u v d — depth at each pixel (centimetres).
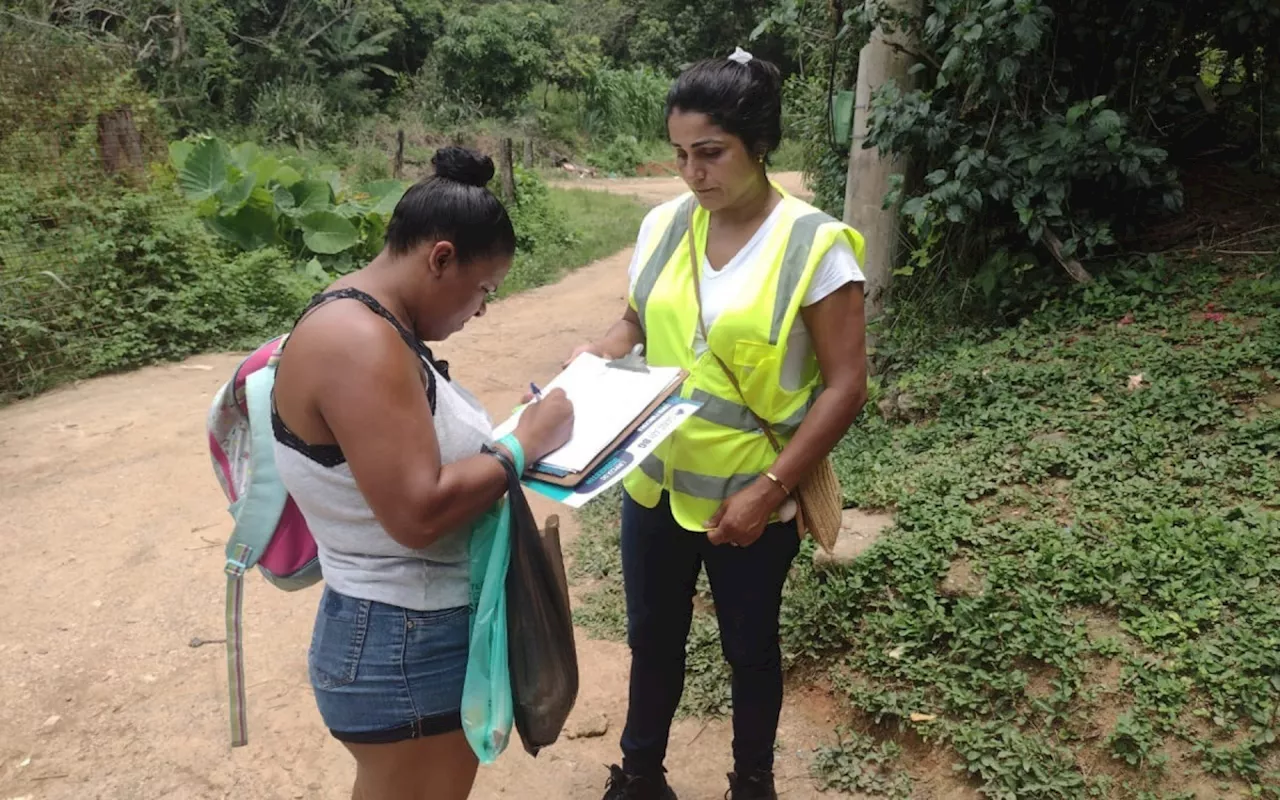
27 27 1297
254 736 315
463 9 2617
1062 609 290
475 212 168
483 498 170
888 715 292
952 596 310
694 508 226
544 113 2591
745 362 213
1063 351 449
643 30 3534
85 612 390
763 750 251
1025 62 501
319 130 2036
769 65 204
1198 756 243
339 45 2228
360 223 1055
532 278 1155
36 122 774
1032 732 267
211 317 798
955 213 479
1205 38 560
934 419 448
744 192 211
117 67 878
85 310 736
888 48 520
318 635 181
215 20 1942
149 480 516
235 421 203
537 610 183
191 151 939
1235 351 399
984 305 528
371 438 158
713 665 332
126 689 341
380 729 177
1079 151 474
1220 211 538
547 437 184
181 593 405
